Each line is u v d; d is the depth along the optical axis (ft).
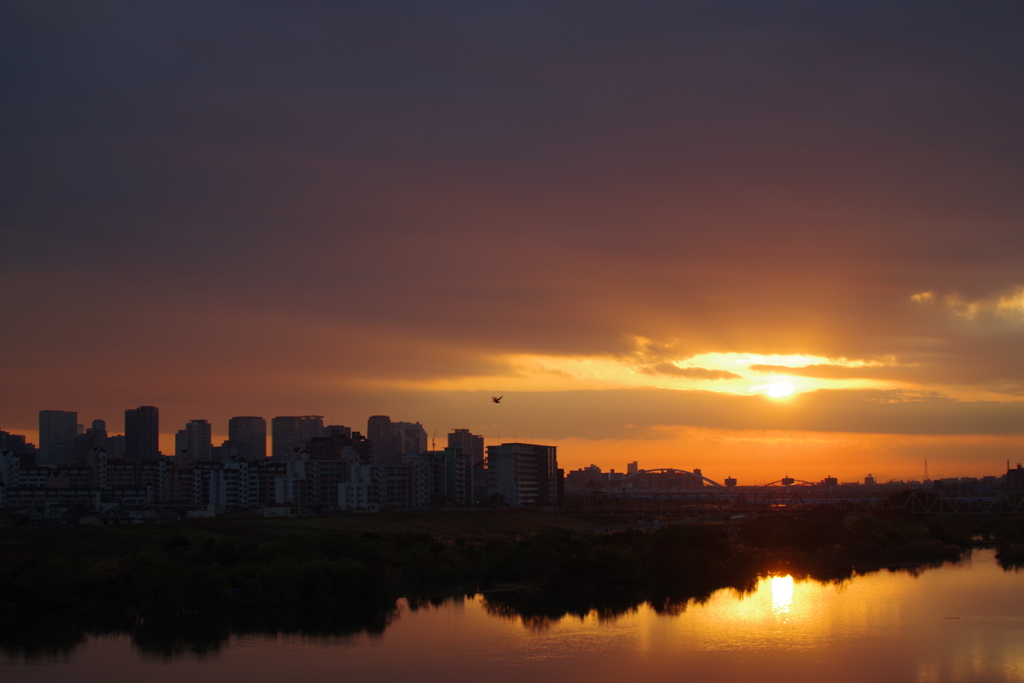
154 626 422.00
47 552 538.06
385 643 392.06
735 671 345.92
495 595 512.22
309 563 487.20
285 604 469.57
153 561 462.60
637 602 489.67
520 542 591.37
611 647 383.04
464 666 354.95
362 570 490.08
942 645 381.60
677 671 346.33
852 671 345.31
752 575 587.27
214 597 452.35
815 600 490.49
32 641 393.50
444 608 473.67
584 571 540.93
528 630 417.28
